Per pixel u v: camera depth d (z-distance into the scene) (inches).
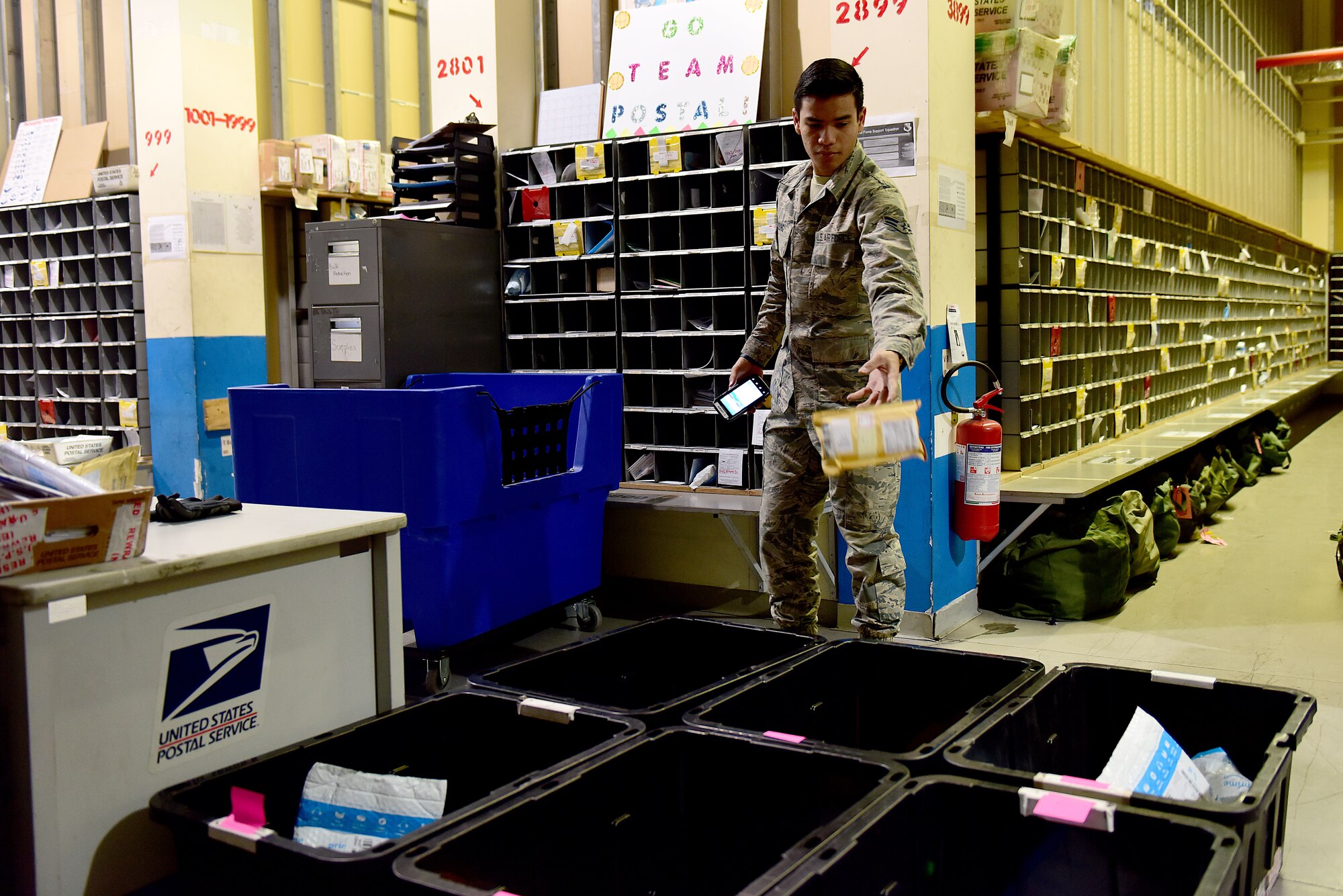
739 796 60.1
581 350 173.5
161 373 215.0
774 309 113.2
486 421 122.3
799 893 43.0
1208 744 72.4
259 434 126.6
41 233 241.3
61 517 51.3
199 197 209.3
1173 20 288.4
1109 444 222.7
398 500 117.7
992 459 143.6
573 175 167.8
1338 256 597.6
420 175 173.8
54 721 50.5
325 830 56.7
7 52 275.0
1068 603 153.4
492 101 174.1
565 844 53.6
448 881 43.4
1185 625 151.0
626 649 83.5
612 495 158.6
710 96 161.3
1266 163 453.7
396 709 65.6
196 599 57.5
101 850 53.0
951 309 144.6
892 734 79.0
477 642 133.1
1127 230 245.3
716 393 159.5
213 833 48.9
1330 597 164.4
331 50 258.7
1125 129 243.6
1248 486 291.1
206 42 209.5
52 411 242.8
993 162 173.3
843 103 96.9
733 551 162.1
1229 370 371.2
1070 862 51.5
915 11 134.9
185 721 57.2
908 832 52.0
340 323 155.4
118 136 253.3
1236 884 48.4
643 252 161.6
